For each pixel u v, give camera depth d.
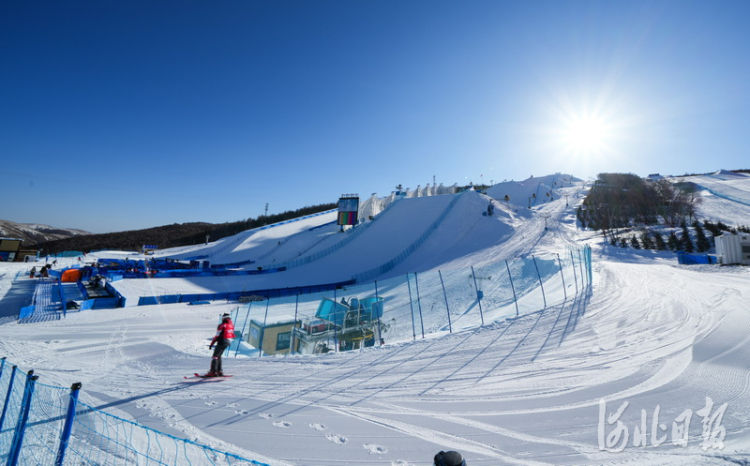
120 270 44.59
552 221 47.97
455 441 5.19
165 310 24.94
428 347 11.49
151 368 10.38
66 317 21.53
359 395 7.49
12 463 4.14
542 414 5.98
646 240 42.09
